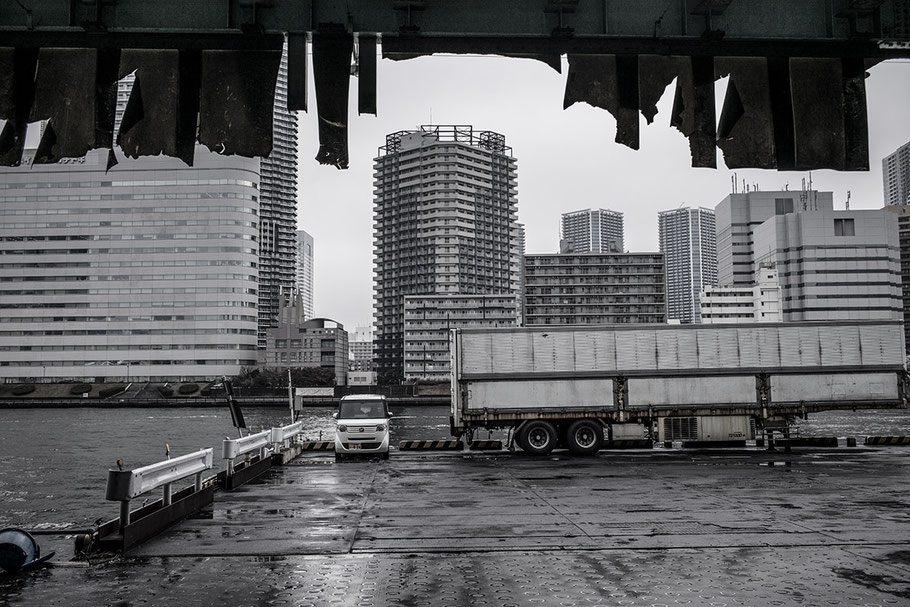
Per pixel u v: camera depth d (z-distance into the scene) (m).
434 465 21.05
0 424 92.62
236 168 164.75
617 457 23.50
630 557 8.59
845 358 24.95
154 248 163.75
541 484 16.09
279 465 20.91
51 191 165.25
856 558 8.48
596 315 174.12
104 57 5.75
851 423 83.94
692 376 24.83
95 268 164.12
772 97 6.10
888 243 168.50
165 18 5.76
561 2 5.79
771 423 24.89
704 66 6.05
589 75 6.05
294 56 5.86
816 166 6.04
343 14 5.82
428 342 181.25
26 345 163.25
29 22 5.65
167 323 162.38
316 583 7.48
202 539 9.79
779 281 171.75
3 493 29.17
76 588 7.41
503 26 5.96
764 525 10.68
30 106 5.71
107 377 162.38
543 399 24.67
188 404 143.88
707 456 23.56
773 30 6.03
